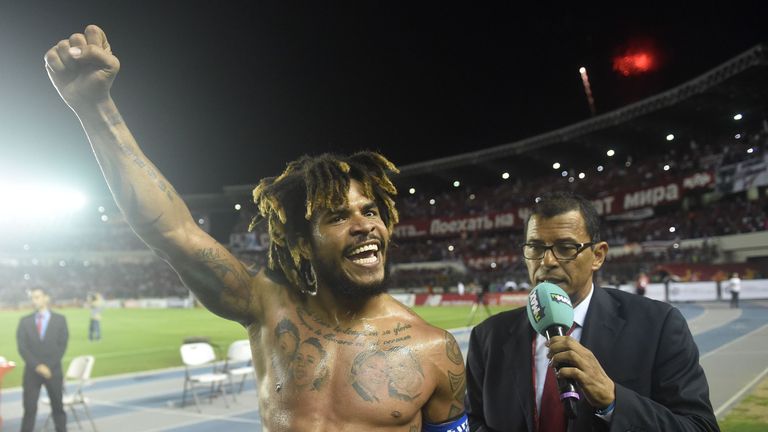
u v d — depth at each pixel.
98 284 62.66
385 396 1.91
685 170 41.00
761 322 19.55
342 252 1.96
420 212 59.78
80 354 17.44
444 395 2.06
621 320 2.79
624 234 43.12
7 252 65.69
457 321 25.58
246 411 9.34
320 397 1.91
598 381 2.22
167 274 62.94
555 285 2.57
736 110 39.34
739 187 35.31
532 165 55.41
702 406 2.51
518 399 2.81
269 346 2.03
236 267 2.06
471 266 49.62
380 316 2.05
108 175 1.85
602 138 46.84
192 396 10.55
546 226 2.82
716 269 34.75
